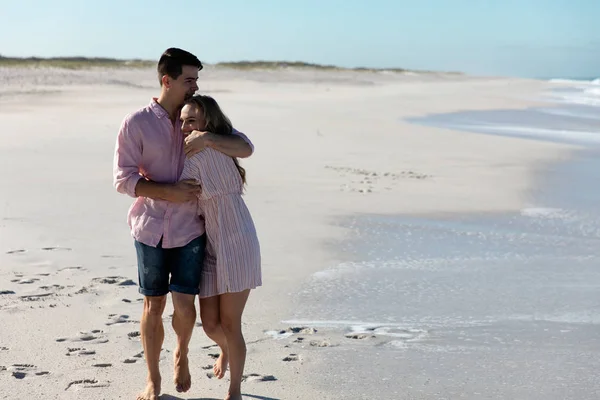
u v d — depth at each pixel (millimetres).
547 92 61531
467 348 5195
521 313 6043
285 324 5672
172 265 4293
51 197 10750
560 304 6297
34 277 6719
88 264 7215
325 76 83812
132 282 6613
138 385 4445
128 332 5348
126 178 4227
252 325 5621
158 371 4316
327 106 34844
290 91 52031
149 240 4258
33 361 4773
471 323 5773
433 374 4695
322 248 8211
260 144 18500
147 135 4301
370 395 4352
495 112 35031
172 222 4242
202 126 4293
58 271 6945
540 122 29328
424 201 11352
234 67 86312
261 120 25656
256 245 4297
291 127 23312
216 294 4285
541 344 5289
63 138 18531
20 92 36781
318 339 5340
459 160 16344
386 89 61469
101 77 54969
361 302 6285
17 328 5375
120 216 9555
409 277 7129
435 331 5566
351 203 10992
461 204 11172
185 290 4242
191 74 4344
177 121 4375
